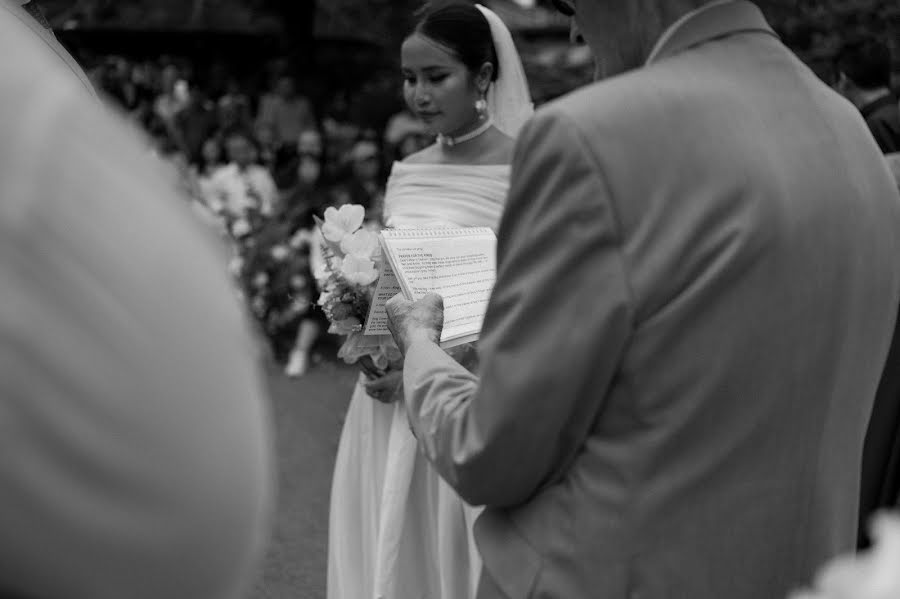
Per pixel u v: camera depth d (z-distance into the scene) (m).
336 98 14.41
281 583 4.37
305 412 7.06
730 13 1.65
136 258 0.75
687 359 1.47
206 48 15.07
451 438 1.63
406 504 3.14
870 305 1.63
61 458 0.70
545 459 1.54
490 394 1.52
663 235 1.45
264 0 15.13
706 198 1.47
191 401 0.76
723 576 1.54
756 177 1.49
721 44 1.63
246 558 0.85
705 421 1.49
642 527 1.50
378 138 12.62
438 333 2.03
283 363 8.52
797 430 1.56
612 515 1.52
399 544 3.10
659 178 1.46
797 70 1.68
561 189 1.46
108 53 14.93
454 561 3.06
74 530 0.72
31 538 0.71
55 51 2.15
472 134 3.37
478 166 3.33
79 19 14.65
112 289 0.73
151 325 0.74
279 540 4.80
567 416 1.50
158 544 0.75
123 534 0.73
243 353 0.85
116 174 0.77
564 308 1.47
